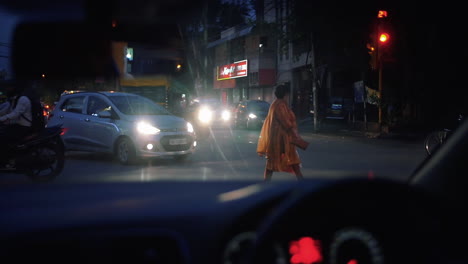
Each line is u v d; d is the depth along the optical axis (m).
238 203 1.39
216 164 12.38
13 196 1.71
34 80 9.51
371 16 24.72
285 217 1.23
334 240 1.23
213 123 36.97
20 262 1.28
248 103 29.89
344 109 32.59
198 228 1.37
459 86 23.23
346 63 28.59
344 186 1.24
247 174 10.38
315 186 1.26
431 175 1.82
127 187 1.87
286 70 46.91
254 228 1.33
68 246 1.31
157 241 1.35
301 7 26.89
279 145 8.29
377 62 22.66
